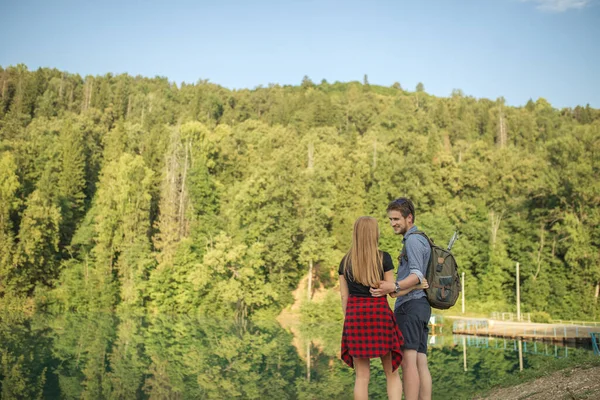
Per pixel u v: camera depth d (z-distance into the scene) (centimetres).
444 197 7769
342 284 621
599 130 6519
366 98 15462
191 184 7419
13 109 11781
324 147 8331
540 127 13888
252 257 6181
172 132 8256
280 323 5844
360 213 7225
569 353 3597
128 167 6962
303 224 6275
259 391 2688
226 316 6303
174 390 2728
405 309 639
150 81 17400
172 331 5116
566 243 6278
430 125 12369
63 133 8075
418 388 624
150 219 7550
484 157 9031
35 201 6475
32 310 6131
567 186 6506
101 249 6706
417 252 627
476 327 5003
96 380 2920
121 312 6462
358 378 597
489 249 6881
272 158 7431
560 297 6256
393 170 7550
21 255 6225
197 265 6147
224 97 15725
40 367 3216
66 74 15025
